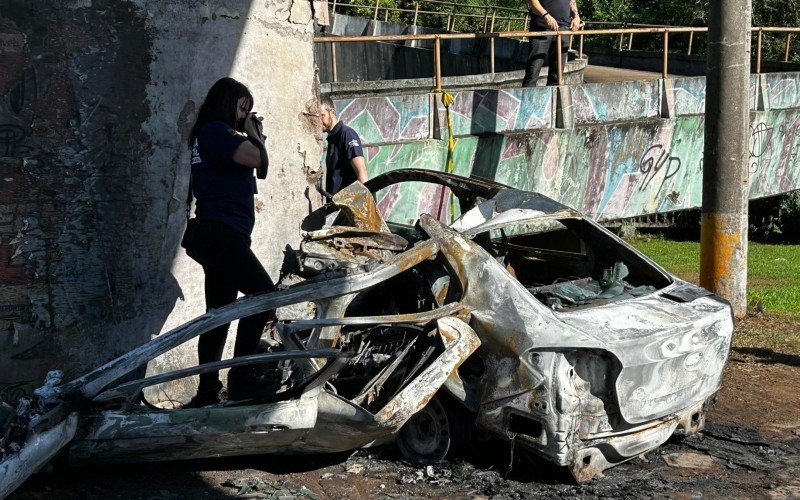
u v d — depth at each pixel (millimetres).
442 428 5129
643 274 6258
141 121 5879
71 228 5555
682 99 14891
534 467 5172
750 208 23812
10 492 3947
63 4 5445
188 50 6148
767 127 17078
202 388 5219
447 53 20703
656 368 5031
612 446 4961
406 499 4691
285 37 7012
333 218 6391
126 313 5863
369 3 29141
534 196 5973
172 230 6117
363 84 13656
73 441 4375
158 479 4781
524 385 4832
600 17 29766
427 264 5355
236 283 5199
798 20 27203
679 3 29516
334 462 5234
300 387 4727
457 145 11391
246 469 5051
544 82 15438
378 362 5309
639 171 14289
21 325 5363
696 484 5031
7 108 5242
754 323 9773
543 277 6793
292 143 7152
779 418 6414
